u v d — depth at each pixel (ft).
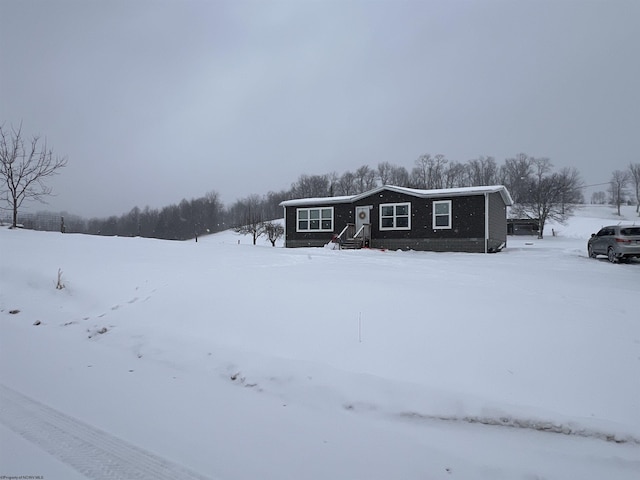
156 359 17.95
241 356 17.04
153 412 13.09
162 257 39.34
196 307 22.50
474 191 69.41
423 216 73.61
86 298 26.43
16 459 10.39
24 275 30.91
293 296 22.67
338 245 74.69
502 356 15.33
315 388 14.48
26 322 23.65
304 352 16.94
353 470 10.05
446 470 10.10
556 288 27.09
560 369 14.39
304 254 50.47
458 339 16.67
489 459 10.62
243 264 36.50
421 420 12.69
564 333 16.85
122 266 33.06
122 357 18.33
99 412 13.03
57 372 16.46
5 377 15.89
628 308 20.95
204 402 13.91
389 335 17.39
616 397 12.94
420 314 19.22
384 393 13.85
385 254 62.59
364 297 21.93
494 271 37.45
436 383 14.17
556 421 11.96
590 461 10.50
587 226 175.83
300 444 11.28
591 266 47.78
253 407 13.58
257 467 10.16
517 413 12.36
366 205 78.89
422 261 47.06
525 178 240.32
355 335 17.67
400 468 10.16
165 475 9.78
